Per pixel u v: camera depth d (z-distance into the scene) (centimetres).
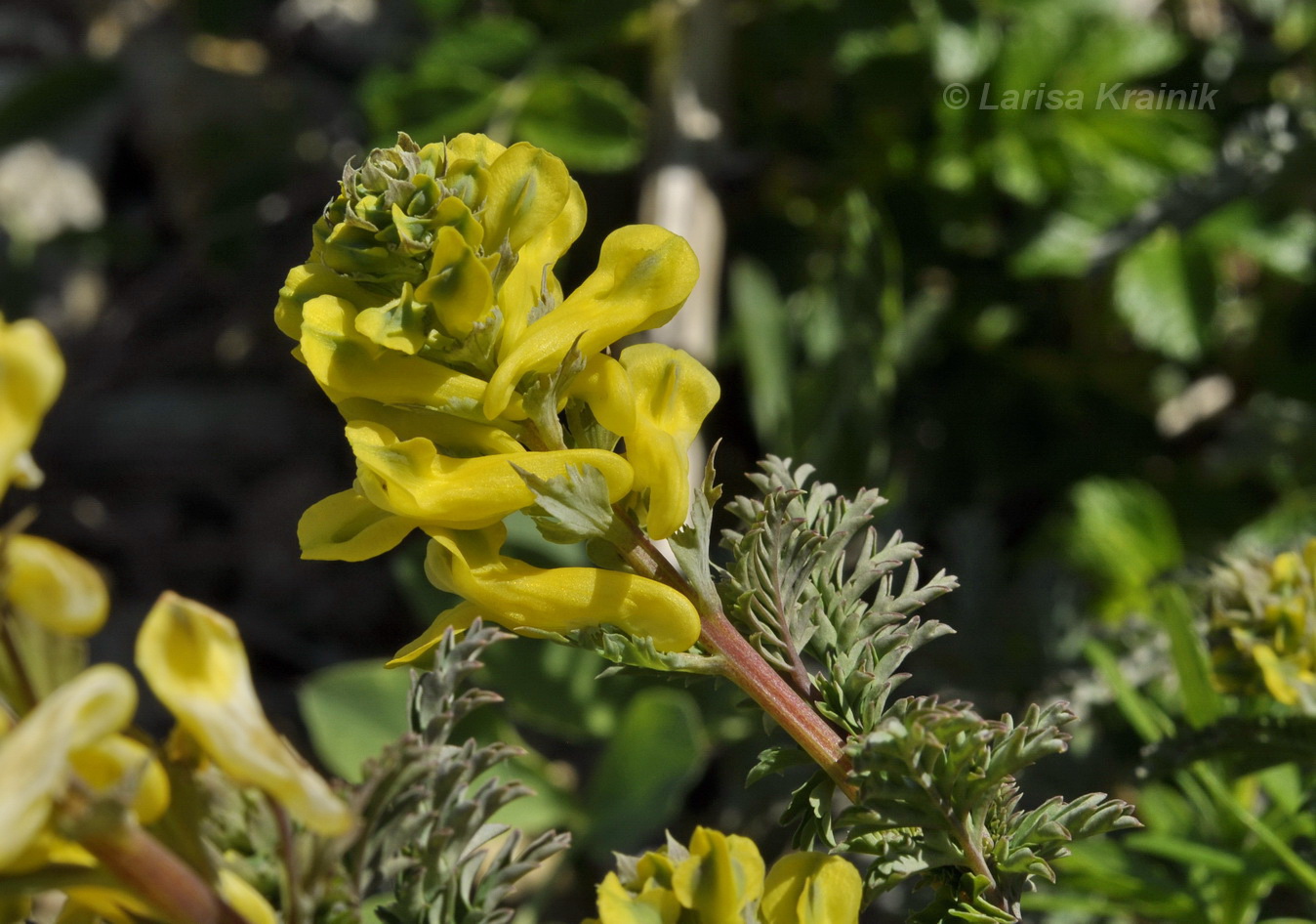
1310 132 62
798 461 66
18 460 32
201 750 33
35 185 102
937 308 75
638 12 75
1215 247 69
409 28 109
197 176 104
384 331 34
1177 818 47
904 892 47
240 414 97
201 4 103
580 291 34
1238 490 74
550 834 34
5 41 108
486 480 34
